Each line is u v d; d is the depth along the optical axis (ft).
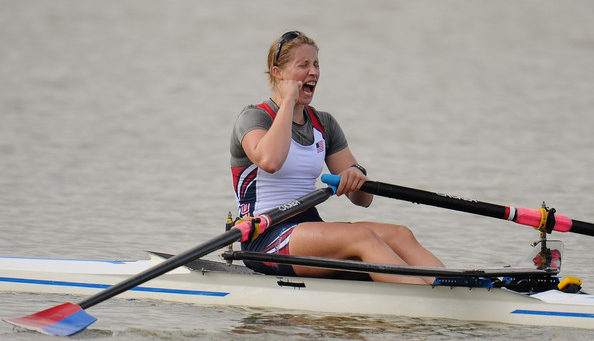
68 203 131.44
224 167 166.40
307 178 77.92
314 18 447.83
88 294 80.89
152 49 364.17
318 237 73.46
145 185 147.74
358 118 228.02
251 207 77.77
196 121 221.25
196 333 69.31
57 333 67.05
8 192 137.69
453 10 470.80
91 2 500.33
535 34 401.90
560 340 68.69
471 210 75.51
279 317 74.28
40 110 229.86
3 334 67.97
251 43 383.24
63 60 330.54
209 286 78.23
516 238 113.91
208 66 325.01
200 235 113.29
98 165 164.35
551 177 157.58
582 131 209.56
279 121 72.84
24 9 471.21
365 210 131.13
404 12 465.88
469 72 313.12
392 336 69.15
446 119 226.58
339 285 75.15
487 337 69.26
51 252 100.58
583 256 103.50
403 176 158.20
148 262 84.79
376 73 311.06
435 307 73.92
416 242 75.31
